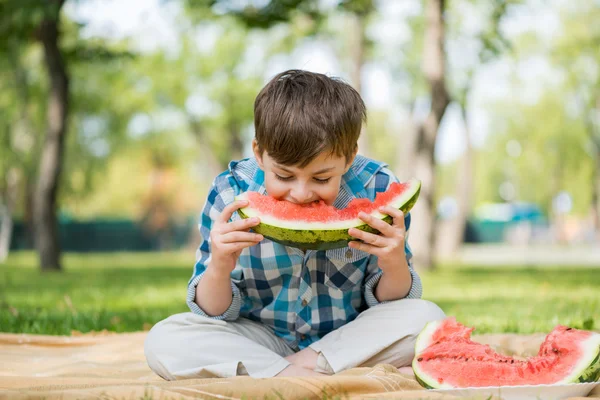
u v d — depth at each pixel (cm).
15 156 2422
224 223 275
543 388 234
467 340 271
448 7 1964
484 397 235
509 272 1452
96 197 4344
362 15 1619
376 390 243
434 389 242
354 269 298
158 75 2714
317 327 304
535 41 2833
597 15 2892
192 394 229
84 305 695
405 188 279
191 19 2436
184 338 279
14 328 479
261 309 308
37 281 1127
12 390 236
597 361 247
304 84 267
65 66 1401
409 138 2153
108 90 2547
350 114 263
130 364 347
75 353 382
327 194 267
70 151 2875
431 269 1516
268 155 262
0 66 2123
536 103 3419
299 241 263
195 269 312
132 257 2975
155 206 4050
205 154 3059
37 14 1239
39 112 2294
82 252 3978
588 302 661
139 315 589
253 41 2670
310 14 1307
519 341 374
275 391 228
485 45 1625
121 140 3170
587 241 4741
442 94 1435
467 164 2700
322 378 240
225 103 2853
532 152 3725
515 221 4975
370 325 289
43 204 1435
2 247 2955
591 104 3206
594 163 3709
